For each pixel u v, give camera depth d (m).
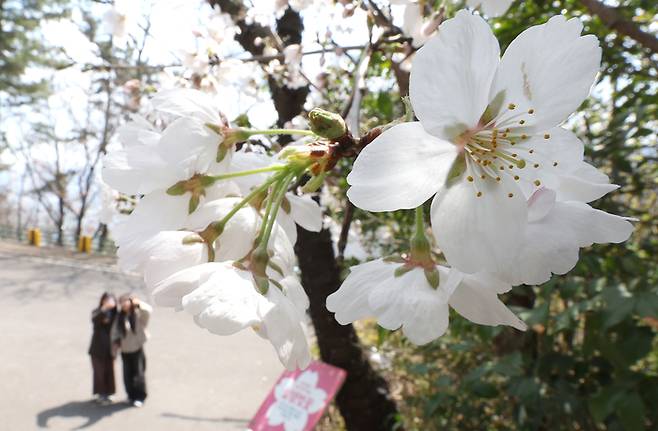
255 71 2.30
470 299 0.76
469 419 2.82
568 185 0.72
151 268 0.81
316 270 3.24
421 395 3.57
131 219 0.84
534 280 0.68
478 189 0.67
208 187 0.83
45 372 7.11
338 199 2.70
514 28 2.52
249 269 0.80
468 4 1.13
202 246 0.82
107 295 6.52
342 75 2.26
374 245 3.09
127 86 2.29
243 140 0.84
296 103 2.61
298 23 2.81
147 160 0.81
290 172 0.82
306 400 3.48
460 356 3.37
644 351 1.84
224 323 0.72
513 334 2.72
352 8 1.69
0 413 5.83
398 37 1.54
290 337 0.76
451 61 0.62
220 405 6.42
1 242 18.67
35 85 18.31
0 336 8.45
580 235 0.70
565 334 2.46
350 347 3.50
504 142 0.67
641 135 2.27
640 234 2.88
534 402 2.16
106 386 6.32
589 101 2.76
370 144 0.64
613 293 1.80
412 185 0.65
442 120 0.64
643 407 1.80
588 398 2.13
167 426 5.82
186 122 0.81
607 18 2.08
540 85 0.66
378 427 3.54
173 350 8.35
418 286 0.78
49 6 16.42
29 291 11.63
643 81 2.67
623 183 2.47
